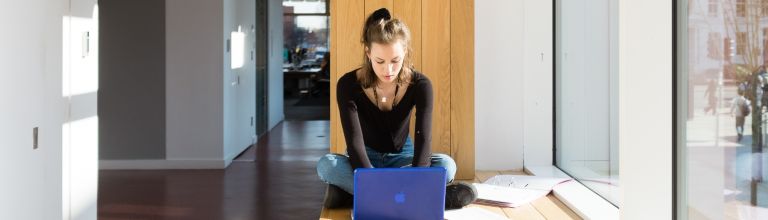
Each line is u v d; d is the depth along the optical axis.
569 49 4.12
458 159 3.84
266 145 8.62
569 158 4.13
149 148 6.86
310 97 17.30
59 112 3.23
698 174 2.15
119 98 6.85
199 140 6.85
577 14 3.97
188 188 5.71
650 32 2.35
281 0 11.80
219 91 6.84
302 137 9.51
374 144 3.18
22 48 2.81
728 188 2.03
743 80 1.95
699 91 2.14
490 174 4.18
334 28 3.76
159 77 6.85
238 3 7.66
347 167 3.11
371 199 2.56
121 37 6.83
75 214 3.46
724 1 2.02
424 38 3.78
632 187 2.53
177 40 6.83
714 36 2.06
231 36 7.26
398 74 3.02
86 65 3.59
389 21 2.93
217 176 6.32
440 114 3.81
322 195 5.36
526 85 4.32
